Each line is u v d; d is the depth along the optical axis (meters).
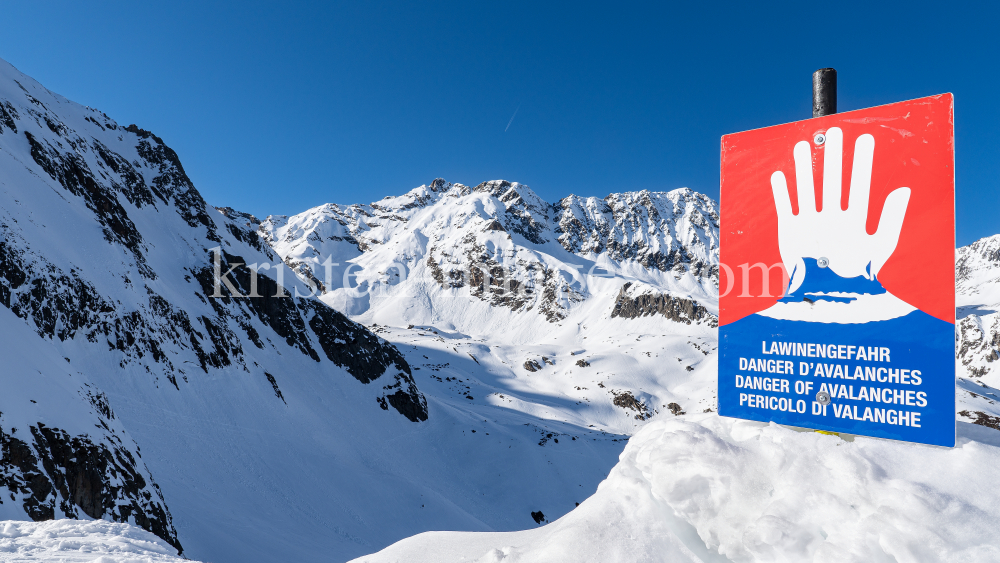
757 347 4.04
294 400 60.19
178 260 68.12
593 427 107.19
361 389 76.69
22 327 25.41
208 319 57.56
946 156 3.25
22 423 18.56
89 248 46.03
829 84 3.86
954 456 3.10
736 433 3.82
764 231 4.04
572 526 3.66
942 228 3.26
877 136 3.52
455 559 4.29
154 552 6.91
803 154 3.85
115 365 39.94
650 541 3.36
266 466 43.34
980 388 145.50
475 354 162.12
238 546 27.80
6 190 40.03
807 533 2.93
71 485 19.34
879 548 2.70
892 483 2.93
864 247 3.56
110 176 69.19
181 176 87.56
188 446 38.56
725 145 4.29
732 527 3.24
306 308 82.50
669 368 146.12
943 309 3.24
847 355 3.61
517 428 84.06
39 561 5.83
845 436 3.58
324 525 39.44
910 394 3.35
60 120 69.62
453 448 73.19
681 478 3.51
